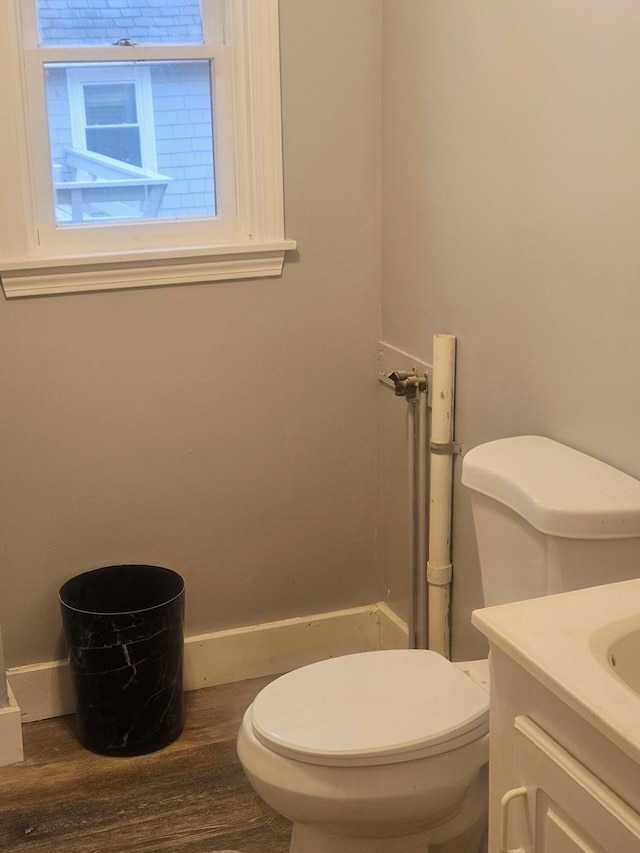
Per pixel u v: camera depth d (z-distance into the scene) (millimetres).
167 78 2422
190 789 2281
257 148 2430
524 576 1711
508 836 1284
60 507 2492
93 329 2414
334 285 2588
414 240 2395
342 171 2520
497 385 2088
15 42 2229
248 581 2711
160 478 2562
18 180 2279
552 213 1829
